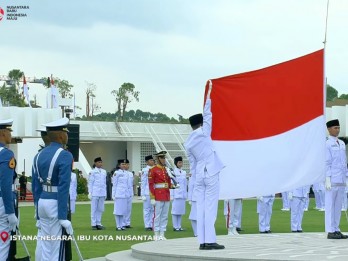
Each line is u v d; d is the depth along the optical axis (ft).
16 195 45.50
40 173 40.29
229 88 49.11
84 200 166.81
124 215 88.48
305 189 78.54
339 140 56.54
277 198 183.32
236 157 49.26
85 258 56.24
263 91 49.32
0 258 42.52
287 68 49.60
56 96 162.50
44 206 40.11
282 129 49.49
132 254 51.24
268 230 78.48
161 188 71.77
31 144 183.73
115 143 200.34
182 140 197.57
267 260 41.29
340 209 56.59
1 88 248.52
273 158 49.37
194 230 72.18
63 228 40.24
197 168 47.85
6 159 41.73
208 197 47.78
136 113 261.65
